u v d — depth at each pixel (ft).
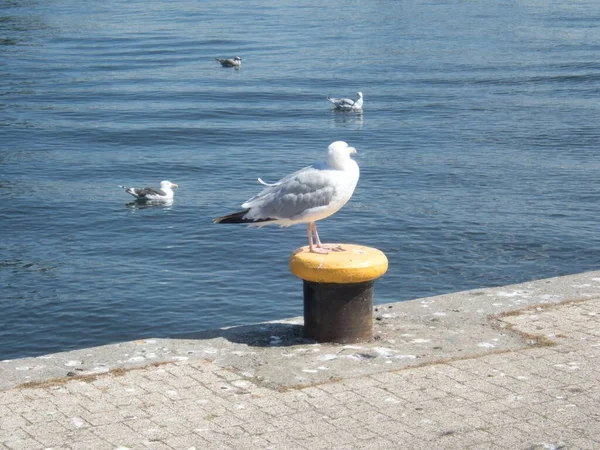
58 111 151.64
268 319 61.62
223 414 23.62
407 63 206.80
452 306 32.22
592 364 26.63
